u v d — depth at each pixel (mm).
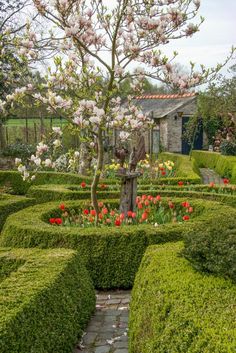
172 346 2725
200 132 28078
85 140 6328
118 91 6777
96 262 5805
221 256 3494
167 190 9648
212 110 21922
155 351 2971
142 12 6359
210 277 3480
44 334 3357
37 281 3797
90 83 6648
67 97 6273
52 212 7680
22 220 6766
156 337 3080
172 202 8109
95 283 5805
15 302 3230
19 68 7109
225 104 21344
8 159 20141
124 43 6777
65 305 3957
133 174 7262
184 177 12523
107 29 6637
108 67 6375
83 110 6051
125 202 7320
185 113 27438
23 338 2998
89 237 5867
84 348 4074
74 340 4008
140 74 6445
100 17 6605
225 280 3402
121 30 6770
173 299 3125
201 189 10180
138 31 6277
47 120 25828
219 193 9539
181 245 4750
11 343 2814
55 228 6211
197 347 2459
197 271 3670
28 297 3346
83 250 5848
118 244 5832
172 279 3516
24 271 4133
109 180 11711
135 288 4445
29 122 25875
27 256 4770
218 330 2523
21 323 3021
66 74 6301
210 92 21688
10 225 6496
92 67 7293
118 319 4758
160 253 4402
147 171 13195
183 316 2799
